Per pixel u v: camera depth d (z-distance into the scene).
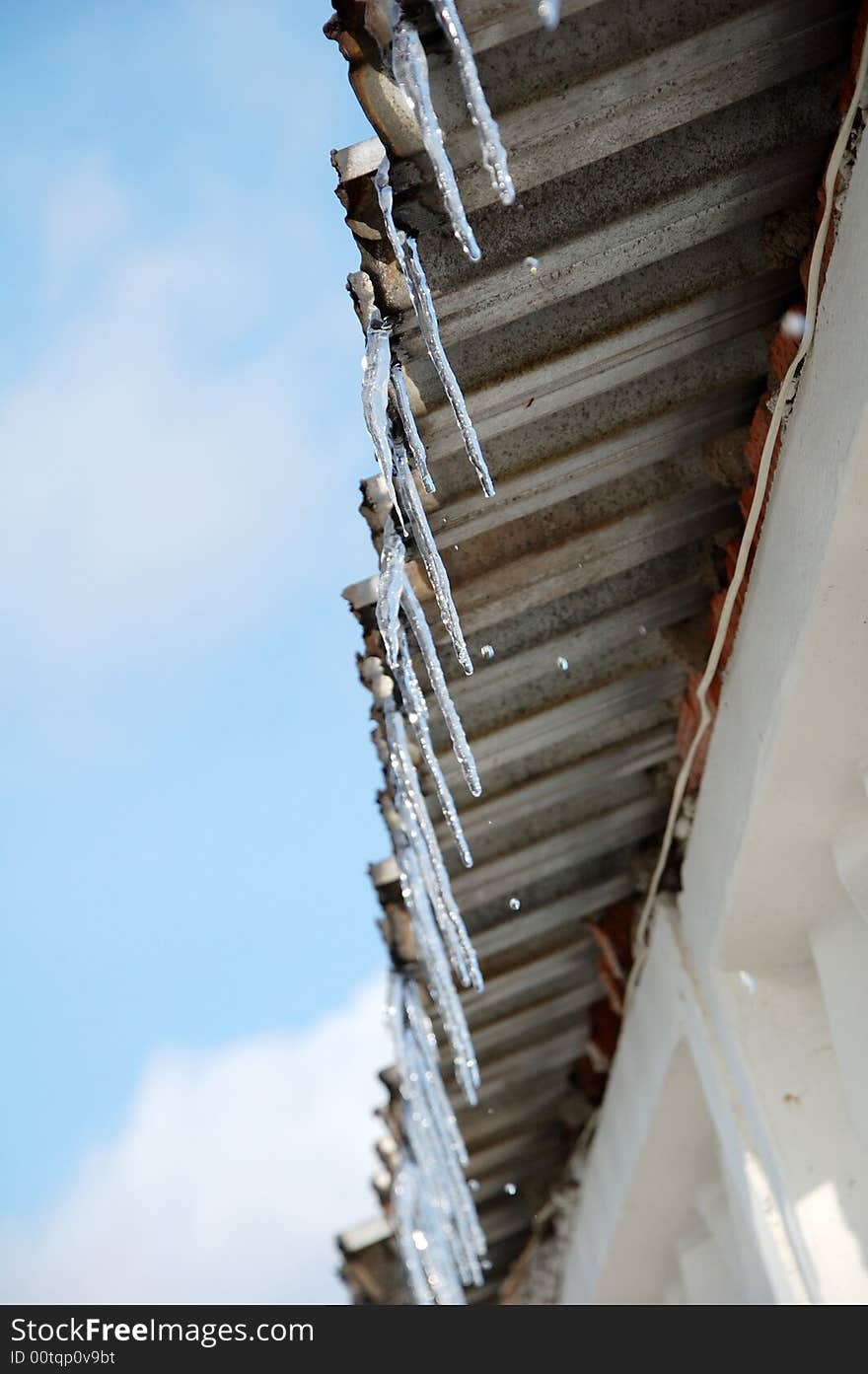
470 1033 7.43
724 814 5.43
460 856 6.33
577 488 5.09
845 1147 5.57
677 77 4.12
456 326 4.51
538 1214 8.86
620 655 5.78
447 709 5.07
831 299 4.02
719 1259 7.55
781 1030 5.77
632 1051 7.11
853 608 4.30
